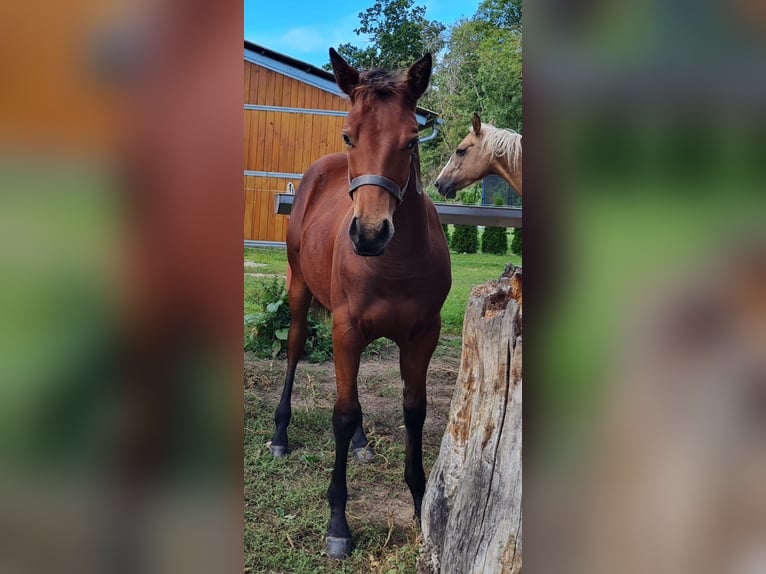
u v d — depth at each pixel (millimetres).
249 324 4926
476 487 1817
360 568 2213
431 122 4543
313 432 3447
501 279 2070
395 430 3492
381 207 1964
